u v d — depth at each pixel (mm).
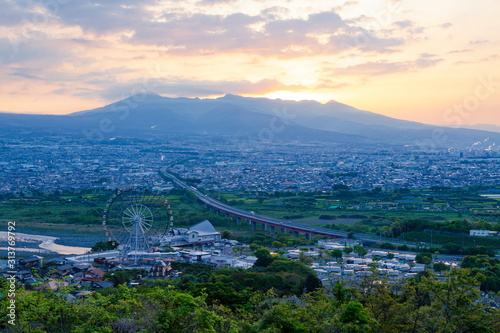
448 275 98688
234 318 109062
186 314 86750
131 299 96500
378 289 106000
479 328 90812
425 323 93812
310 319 96750
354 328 88750
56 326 87875
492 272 182875
